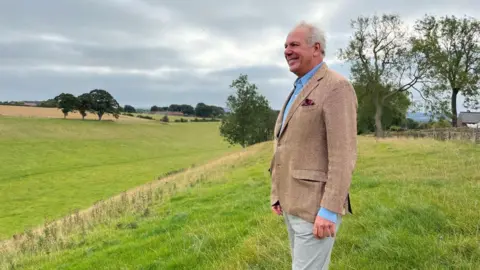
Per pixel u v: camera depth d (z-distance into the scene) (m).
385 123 57.16
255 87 68.75
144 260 6.27
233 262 5.06
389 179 10.03
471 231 5.07
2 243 16.36
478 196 6.93
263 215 7.40
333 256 4.73
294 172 2.98
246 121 68.56
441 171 10.94
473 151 16.33
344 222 5.93
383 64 44.25
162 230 8.46
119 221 12.62
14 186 47.22
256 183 13.98
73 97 120.00
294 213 2.98
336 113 2.78
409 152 17.83
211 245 6.12
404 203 6.44
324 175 2.89
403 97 45.38
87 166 64.75
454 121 48.38
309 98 2.91
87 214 18.19
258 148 39.19
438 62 41.72
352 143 2.79
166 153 85.06
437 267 4.09
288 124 3.05
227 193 13.14
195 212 9.74
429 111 42.78
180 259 5.70
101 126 111.31
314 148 2.91
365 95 45.22
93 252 8.37
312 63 3.00
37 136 88.50
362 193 8.22
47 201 38.59
